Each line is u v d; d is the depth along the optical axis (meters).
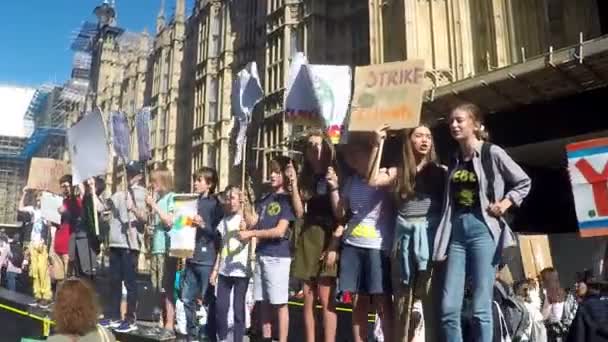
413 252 4.89
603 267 5.13
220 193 8.21
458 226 4.70
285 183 6.73
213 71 40.88
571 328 4.60
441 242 4.73
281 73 31.73
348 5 29.94
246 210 7.55
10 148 77.81
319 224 6.00
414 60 5.16
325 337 5.72
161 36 50.22
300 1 31.64
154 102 49.31
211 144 39.59
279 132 30.39
